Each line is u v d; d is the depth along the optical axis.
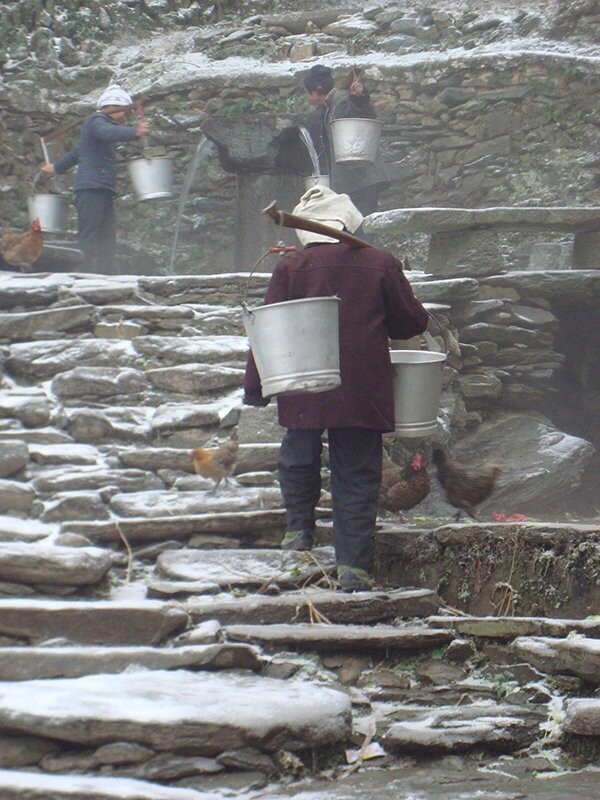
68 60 15.05
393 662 5.03
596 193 12.30
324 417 5.50
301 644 4.92
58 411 7.12
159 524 5.92
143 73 14.49
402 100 13.05
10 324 7.90
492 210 8.41
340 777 4.22
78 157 10.86
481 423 8.20
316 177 10.82
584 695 4.75
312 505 5.91
